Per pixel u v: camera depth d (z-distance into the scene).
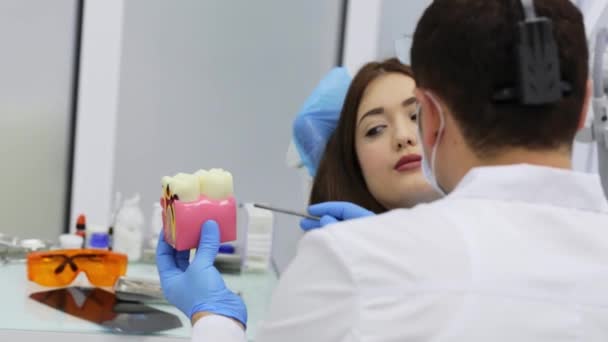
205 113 2.41
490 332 0.61
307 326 0.66
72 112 2.38
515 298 0.62
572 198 0.71
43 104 2.36
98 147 2.34
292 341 0.67
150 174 2.40
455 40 0.69
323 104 1.77
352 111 1.60
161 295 1.62
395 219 0.70
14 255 2.00
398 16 2.40
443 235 0.66
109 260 1.77
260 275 2.08
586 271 0.64
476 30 0.68
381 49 2.41
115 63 2.31
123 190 2.39
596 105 1.26
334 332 0.64
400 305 0.63
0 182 2.36
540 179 0.70
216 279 1.07
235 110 2.43
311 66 2.44
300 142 1.80
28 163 2.38
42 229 2.41
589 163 1.74
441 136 0.74
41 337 1.41
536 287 0.63
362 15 2.37
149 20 2.34
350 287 0.64
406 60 1.66
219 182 1.21
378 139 1.56
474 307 0.62
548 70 0.65
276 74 2.43
